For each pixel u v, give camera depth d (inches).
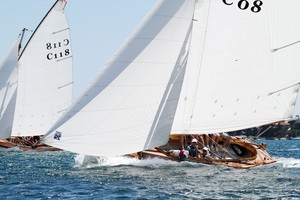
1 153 6589.6
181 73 3752.5
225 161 4057.6
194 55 4042.8
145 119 3673.7
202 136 4254.4
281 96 4158.5
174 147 4308.6
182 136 4207.7
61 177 3659.0
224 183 3393.2
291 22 4133.9
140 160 4121.6
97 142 3619.6
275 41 4124.0
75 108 3617.1
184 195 3009.4
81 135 3612.2
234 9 4055.1
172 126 4018.2
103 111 3619.6
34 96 7116.1
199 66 4047.7
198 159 4023.1
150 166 4008.4
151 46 3695.9
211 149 4242.1
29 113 7121.1
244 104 4114.2
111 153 3641.7
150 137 3678.6
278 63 4141.2
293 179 3575.3
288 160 4672.7
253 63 4109.3
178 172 3759.8
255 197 2982.3
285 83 4156.0
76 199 2876.5
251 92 4116.6
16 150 7062.0
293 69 4158.5
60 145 3609.7
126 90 3644.2
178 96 3750.0
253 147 4266.7
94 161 4256.9
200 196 2989.7
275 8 4106.8
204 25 4040.4
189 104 4040.4
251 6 4065.0
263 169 4013.3
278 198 2957.7
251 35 4092.0
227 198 2950.3
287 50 4146.2
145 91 3673.7
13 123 7150.6
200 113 4057.6
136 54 3668.8
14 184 3383.4
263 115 4146.2
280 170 3981.3
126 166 4030.5
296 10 4131.4
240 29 4079.7
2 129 7332.7
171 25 3742.6
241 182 3442.4
